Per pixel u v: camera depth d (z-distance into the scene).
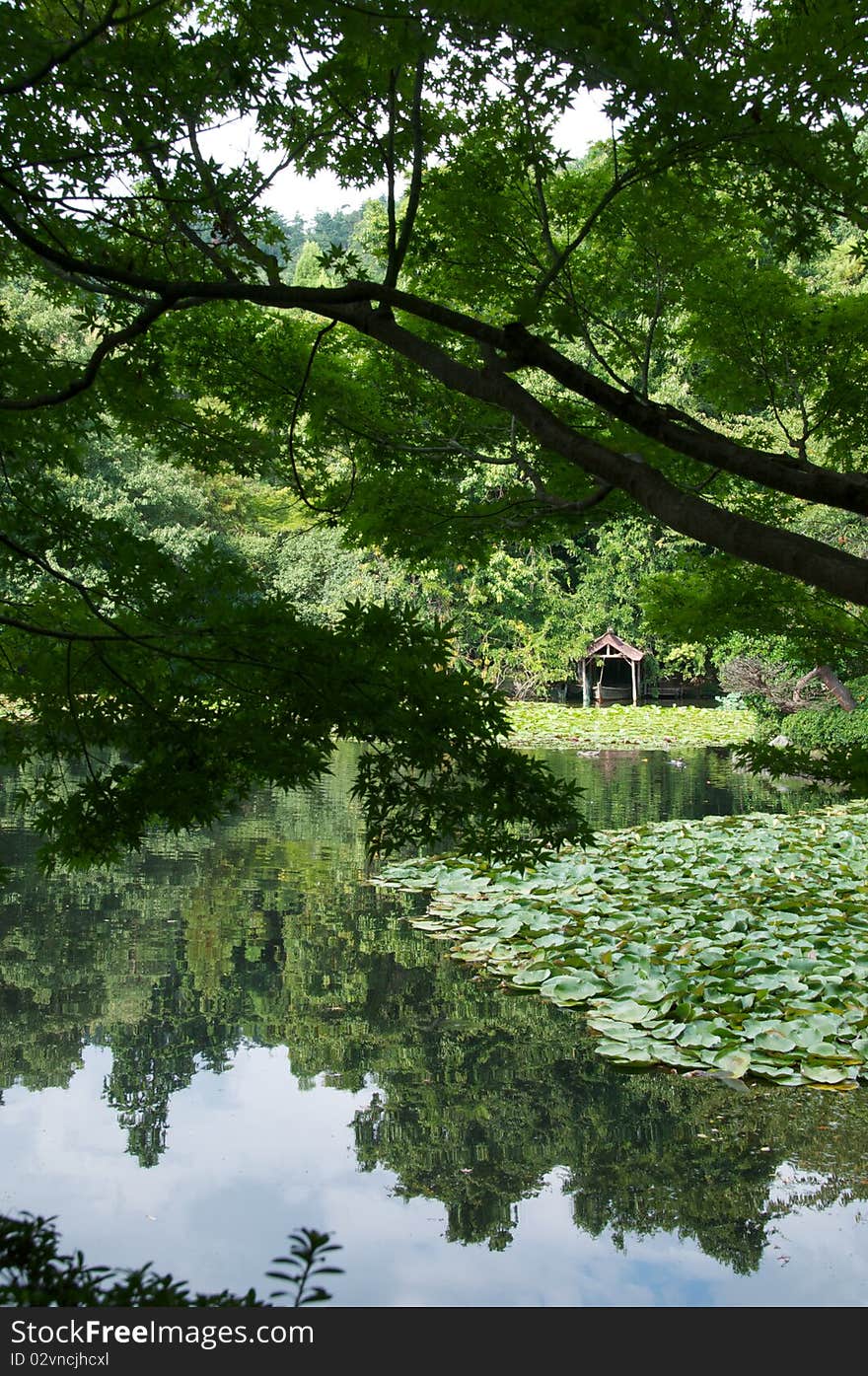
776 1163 4.42
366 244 9.44
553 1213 4.05
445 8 2.85
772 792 15.58
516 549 31.09
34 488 4.00
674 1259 3.76
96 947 7.45
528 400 3.42
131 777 3.56
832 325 5.80
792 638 6.15
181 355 6.04
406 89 4.26
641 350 6.84
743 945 7.05
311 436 6.64
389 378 6.70
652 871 9.51
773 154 3.68
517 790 3.35
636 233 5.77
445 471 7.18
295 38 3.77
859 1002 5.87
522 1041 5.79
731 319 5.99
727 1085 5.24
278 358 6.09
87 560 3.83
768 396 6.32
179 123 4.16
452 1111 4.92
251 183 4.47
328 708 3.09
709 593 6.10
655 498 3.12
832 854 10.20
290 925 8.09
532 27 2.88
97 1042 5.70
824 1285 3.57
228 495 27.20
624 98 3.35
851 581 2.73
